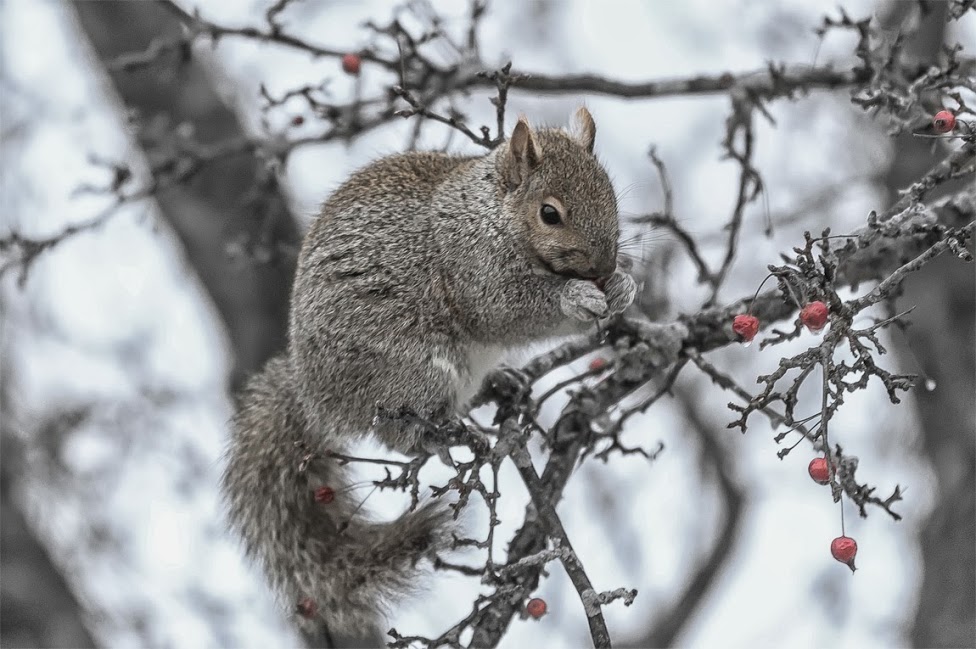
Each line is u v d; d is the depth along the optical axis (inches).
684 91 516.7
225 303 660.1
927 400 669.3
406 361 423.2
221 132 661.3
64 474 706.2
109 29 658.2
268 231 565.6
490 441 431.2
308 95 510.9
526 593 366.9
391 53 528.7
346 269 428.1
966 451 647.1
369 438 425.7
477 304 428.8
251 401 463.8
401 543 413.1
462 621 347.9
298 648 671.8
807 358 301.6
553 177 422.3
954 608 610.2
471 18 518.9
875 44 525.7
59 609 687.1
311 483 448.5
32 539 703.7
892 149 706.8
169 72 537.6
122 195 544.7
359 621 422.9
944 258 665.0
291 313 446.6
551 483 403.5
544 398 412.8
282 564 444.1
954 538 627.2
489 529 345.7
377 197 437.4
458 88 512.4
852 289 431.5
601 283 423.5
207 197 660.1
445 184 436.5
